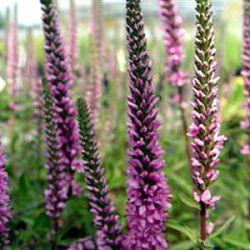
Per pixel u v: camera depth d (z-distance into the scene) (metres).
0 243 0.63
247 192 0.91
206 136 0.55
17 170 0.94
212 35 0.54
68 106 0.67
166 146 0.98
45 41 0.67
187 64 1.06
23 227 0.82
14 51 1.12
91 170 0.59
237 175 0.93
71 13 1.00
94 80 0.87
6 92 1.23
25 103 1.13
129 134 0.55
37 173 0.90
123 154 0.97
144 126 0.54
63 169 0.68
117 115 1.02
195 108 0.55
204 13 0.53
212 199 0.57
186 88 1.00
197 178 0.56
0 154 0.59
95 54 0.89
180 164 0.90
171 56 0.86
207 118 0.55
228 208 0.92
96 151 0.59
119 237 0.60
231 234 0.79
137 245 0.57
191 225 0.83
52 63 0.67
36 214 0.80
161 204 0.56
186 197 0.60
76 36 1.00
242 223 0.87
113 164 0.91
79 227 0.80
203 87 0.54
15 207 0.79
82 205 0.78
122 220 0.76
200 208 0.58
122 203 0.83
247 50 0.83
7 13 1.26
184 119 0.89
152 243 0.56
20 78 1.18
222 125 1.02
